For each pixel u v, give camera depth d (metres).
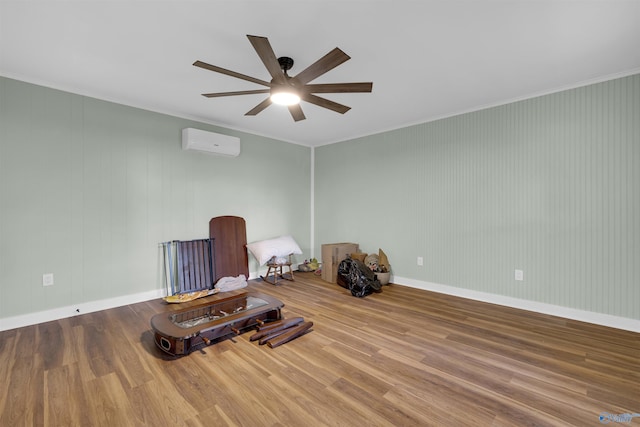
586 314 2.79
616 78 2.59
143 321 2.80
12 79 2.61
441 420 1.53
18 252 2.65
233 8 1.75
